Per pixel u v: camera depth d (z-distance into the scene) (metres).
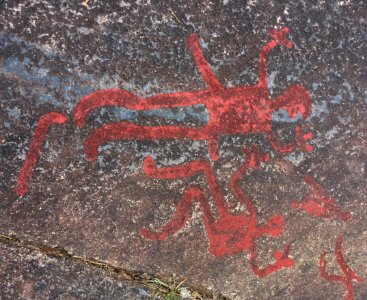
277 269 1.52
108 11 1.39
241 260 1.50
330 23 1.49
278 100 1.47
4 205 1.38
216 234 1.47
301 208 1.51
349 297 1.57
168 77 1.42
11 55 1.36
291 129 1.48
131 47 1.41
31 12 1.36
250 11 1.45
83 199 1.41
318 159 1.50
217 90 1.45
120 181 1.42
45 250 1.41
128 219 1.44
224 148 1.46
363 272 1.57
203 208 1.46
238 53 1.45
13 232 1.39
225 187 1.46
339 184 1.52
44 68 1.38
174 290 1.48
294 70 1.48
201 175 1.45
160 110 1.42
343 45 1.50
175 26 1.42
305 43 1.48
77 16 1.38
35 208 1.40
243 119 1.46
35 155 1.38
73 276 1.42
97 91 1.40
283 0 1.46
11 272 1.40
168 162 1.44
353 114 1.51
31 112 1.38
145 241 1.45
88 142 1.40
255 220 1.49
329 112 1.50
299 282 1.53
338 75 1.50
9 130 1.37
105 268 1.44
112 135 1.41
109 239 1.43
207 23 1.43
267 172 1.48
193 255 1.47
